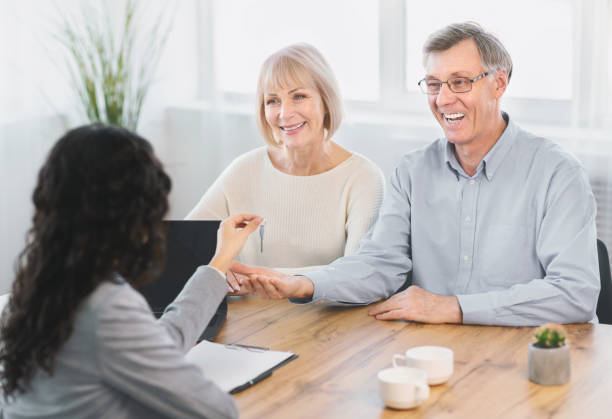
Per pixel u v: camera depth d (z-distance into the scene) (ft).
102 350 3.40
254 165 8.25
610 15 8.96
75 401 3.49
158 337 3.58
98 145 3.53
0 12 12.06
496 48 6.36
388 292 6.62
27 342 3.48
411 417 4.20
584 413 4.18
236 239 5.09
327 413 4.29
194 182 12.98
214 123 12.35
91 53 12.59
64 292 3.42
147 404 3.56
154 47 12.56
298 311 6.16
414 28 10.82
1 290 12.67
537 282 5.86
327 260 7.91
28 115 12.46
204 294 4.71
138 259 3.67
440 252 6.79
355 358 5.09
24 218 12.66
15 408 3.69
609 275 6.50
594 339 5.34
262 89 7.88
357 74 11.43
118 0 12.66
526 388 4.52
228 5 11.91
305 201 7.94
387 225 6.98
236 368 4.89
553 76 9.78
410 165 7.07
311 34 11.54
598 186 9.34
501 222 6.52
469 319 5.71
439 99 6.43
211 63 12.18
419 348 4.81
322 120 7.87
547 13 9.67
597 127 9.23
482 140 6.52
